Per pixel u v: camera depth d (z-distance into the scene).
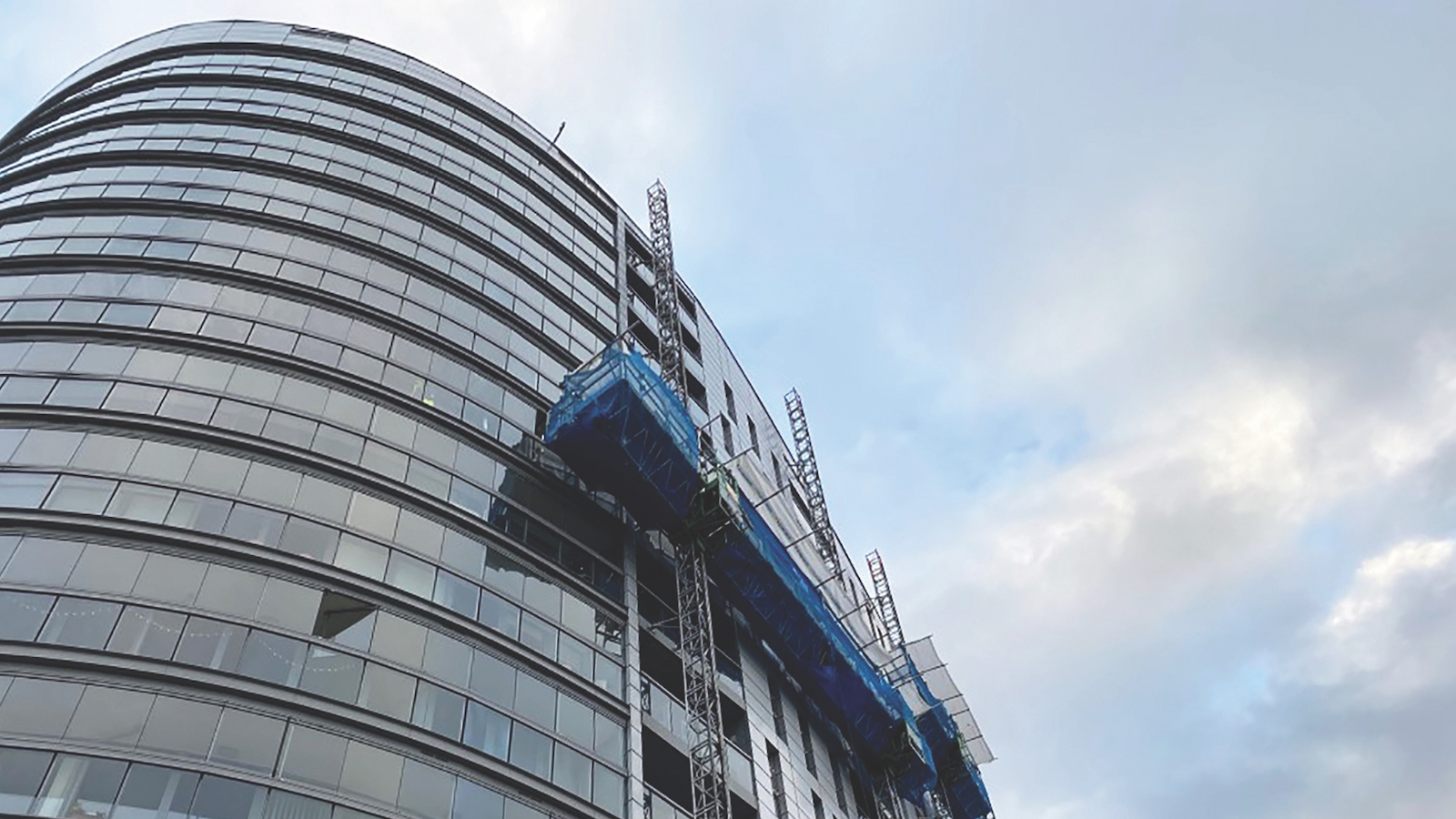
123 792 20.70
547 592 34.28
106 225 37.31
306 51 56.19
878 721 51.72
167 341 32.34
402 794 24.53
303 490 29.94
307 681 25.08
